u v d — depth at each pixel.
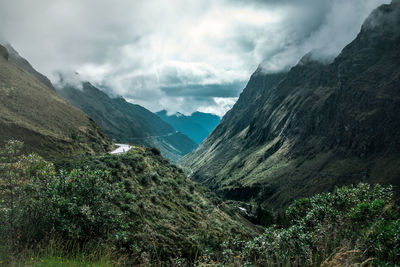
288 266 4.55
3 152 11.17
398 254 4.45
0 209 8.50
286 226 8.73
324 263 3.90
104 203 10.45
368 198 8.27
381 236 4.86
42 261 6.11
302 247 4.98
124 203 25.45
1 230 7.58
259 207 91.62
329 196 8.82
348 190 8.78
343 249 3.96
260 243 6.46
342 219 6.01
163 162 64.69
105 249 8.03
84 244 8.51
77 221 9.31
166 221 27.17
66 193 10.23
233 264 6.13
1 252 6.26
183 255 19.64
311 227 7.31
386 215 6.16
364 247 4.75
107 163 36.94
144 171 42.16
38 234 8.16
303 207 9.86
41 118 86.44
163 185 41.12
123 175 35.47
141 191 33.84
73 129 91.38
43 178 10.65
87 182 10.59
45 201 9.20
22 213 8.65
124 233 10.43
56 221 8.72
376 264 4.34
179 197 41.44
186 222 30.06
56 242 7.92
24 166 10.91
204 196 59.31
